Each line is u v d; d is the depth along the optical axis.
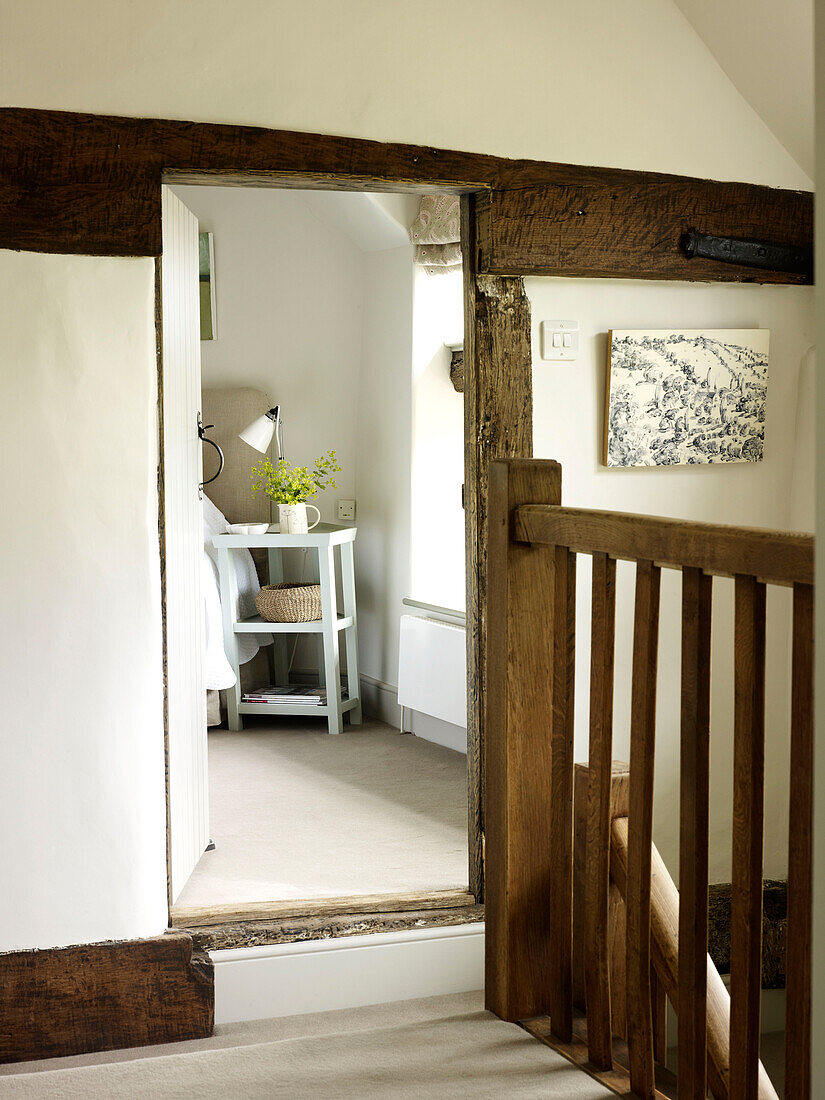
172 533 3.02
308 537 4.88
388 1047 2.05
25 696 2.61
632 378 3.24
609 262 3.12
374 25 2.85
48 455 2.61
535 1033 2.07
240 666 5.33
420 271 4.85
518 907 2.12
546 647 2.10
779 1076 3.38
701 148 3.21
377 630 5.31
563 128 3.05
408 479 4.97
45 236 2.60
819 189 0.92
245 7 2.74
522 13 2.99
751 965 1.52
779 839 3.58
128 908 2.68
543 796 2.13
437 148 2.92
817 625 0.95
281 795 4.14
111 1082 2.03
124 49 2.65
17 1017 2.62
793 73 3.06
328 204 5.07
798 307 3.46
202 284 5.37
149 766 2.70
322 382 5.46
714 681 3.44
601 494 3.29
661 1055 2.20
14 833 2.62
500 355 3.08
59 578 2.63
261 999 2.81
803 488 3.46
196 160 2.71
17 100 2.59
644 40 3.13
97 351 2.64
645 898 1.76
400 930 2.92
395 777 4.38
